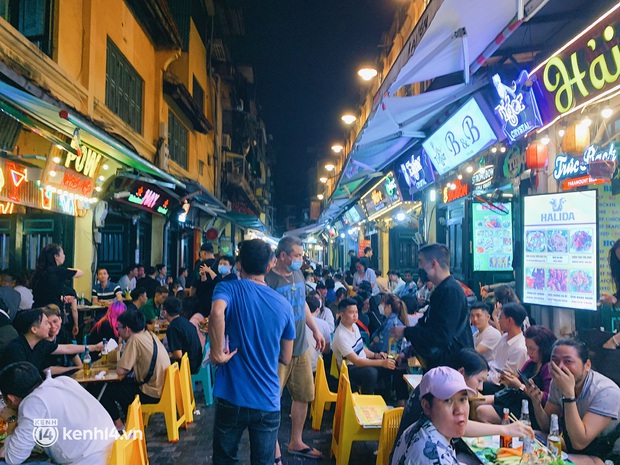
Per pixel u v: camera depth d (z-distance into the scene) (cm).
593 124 568
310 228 3494
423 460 257
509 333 521
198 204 1583
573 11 546
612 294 585
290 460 520
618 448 355
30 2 738
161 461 515
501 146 800
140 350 562
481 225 860
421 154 1060
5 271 814
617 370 462
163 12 1223
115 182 1030
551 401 398
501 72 662
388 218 1770
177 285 1291
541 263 610
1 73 460
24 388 348
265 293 358
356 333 654
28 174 674
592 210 561
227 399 342
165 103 1395
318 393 625
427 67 602
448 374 268
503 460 332
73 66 819
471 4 450
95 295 988
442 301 427
